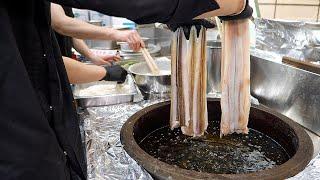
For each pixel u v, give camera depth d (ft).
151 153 2.84
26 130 1.58
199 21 2.40
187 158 2.75
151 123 3.19
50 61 1.75
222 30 2.45
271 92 3.80
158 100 3.73
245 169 2.57
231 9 1.86
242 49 2.44
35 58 1.68
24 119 1.56
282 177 2.03
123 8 1.50
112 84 4.07
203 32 2.47
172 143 3.03
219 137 3.14
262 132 3.23
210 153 2.84
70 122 2.01
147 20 1.62
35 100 1.60
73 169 2.00
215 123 3.44
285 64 3.52
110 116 3.28
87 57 4.57
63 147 1.90
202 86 2.68
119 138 2.74
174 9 1.60
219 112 3.43
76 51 4.74
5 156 1.56
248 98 2.67
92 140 2.66
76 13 6.45
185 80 2.67
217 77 4.13
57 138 1.86
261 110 3.17
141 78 3.92
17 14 1.56
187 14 1.67
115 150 2.53
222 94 2.64
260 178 1.99
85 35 3.85
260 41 4.46
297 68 3.36
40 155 1.65
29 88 1.56
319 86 3.09
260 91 4.00
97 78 3.32
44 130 1.65
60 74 1.95
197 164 2.65
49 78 1.77
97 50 5.63
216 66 4.07
